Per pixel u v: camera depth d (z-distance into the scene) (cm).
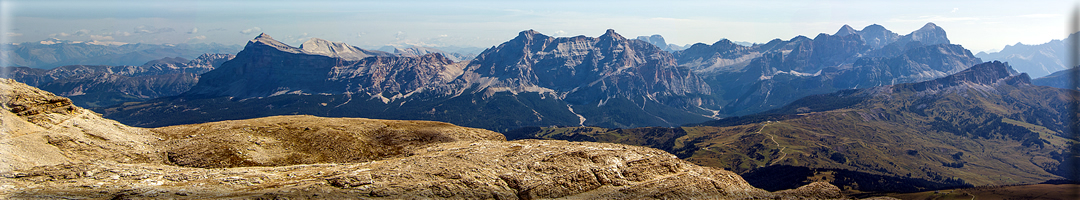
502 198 7075
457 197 6869
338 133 10956
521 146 9606
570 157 8344
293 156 9588
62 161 7469
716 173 8744
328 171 7581
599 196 7431
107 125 9231
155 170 7256
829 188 8819
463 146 10081
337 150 10075
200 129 10400
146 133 9644
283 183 6894
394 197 6625
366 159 9794
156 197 6144
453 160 8312
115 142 8706
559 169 7931
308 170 7631
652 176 8188
